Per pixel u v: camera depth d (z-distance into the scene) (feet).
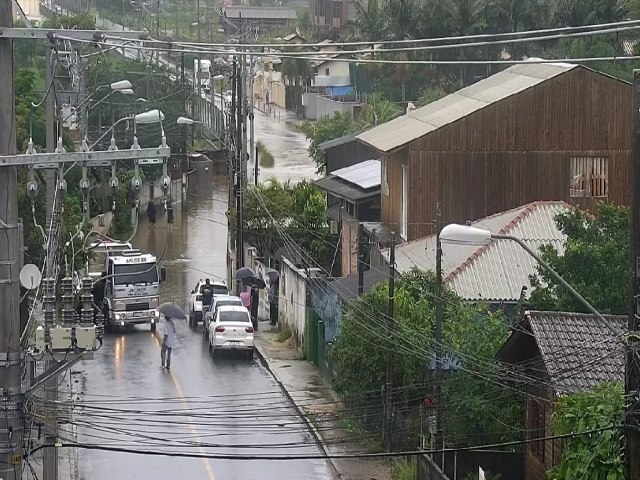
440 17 444.14
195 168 417.49
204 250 326.44
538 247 175.32
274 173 429.38
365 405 162.30
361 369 162.20
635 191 79.00
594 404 92.43
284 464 157.99
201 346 229.86
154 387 194.59
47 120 145.59
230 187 296.30
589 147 221.66
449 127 220.02
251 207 282.77
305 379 200.34
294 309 232.12
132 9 651.25
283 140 523.29
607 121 221.87
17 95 230.07
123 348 225.56
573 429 92.22
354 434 163.84
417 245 201.87
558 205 192.03
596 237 155.63
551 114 221.46
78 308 152.97
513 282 173.06
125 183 334.44
